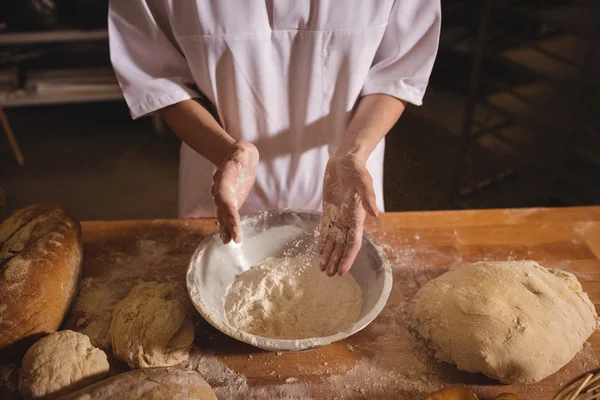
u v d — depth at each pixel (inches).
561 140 77.7
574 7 76.0
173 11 39.8
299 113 44.6
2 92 107.9
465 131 87.1
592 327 36.4
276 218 41.1
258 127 45.0
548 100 86.7
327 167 38.7
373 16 40.6
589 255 43.0
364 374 34.3
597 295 39.7
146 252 42.9
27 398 31.6
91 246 43.3
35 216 39.4
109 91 110.3
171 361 34.4
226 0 38.5
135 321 34.8
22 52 111.3
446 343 34.6
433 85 108.7
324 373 34.3
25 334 33.6
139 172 109.0
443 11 105.9
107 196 103.3
